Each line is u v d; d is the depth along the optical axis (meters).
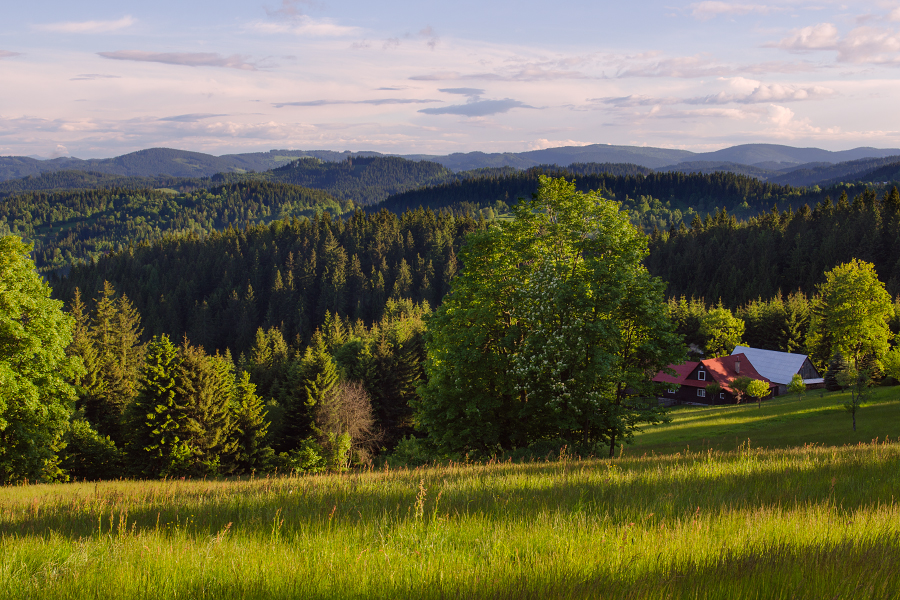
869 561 4.03
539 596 3.58
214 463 38.72
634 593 3.55
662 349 21.73
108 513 7.60
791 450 13.78
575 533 5.39
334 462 41.59
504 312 24.08
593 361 19.98
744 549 4.49
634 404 22.66
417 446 25.69
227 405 42.12
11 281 21.92
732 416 46.88
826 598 3.46
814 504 6.60
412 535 5.48
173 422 38.53
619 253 22.80
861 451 12.35
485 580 3.96
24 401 21.47
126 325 90.69
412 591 3.90
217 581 4.26
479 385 22.98
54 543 5.70
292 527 5.99
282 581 4.20
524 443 22.78
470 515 6.49
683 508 6.62
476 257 24.34
